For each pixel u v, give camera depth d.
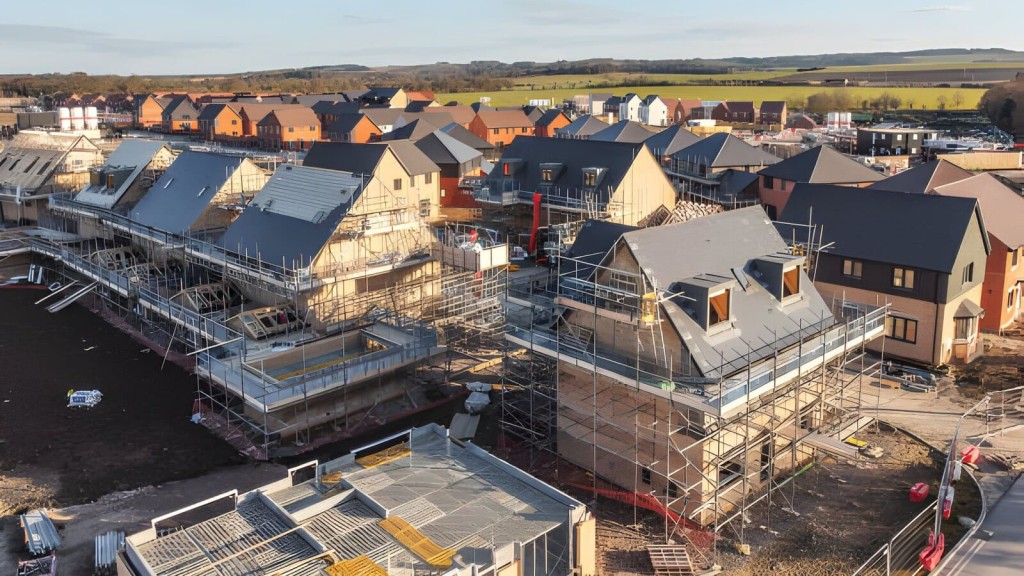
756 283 32.97
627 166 62.47
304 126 138.25
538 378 38.09
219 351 41.31
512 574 23.23
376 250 46.59
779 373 29.67
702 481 28.39
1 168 78.19
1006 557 26.64
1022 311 53.19
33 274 64.38
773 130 162.50
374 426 38.34
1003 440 35.34
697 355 28.77
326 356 41.69
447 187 91.00
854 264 45.66
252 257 46.50
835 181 67.12
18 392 42.16
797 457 33.88
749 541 28.69
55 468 34.06
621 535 29.23
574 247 34.03
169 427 38.16
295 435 36.97
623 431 31.45
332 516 25.34
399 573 22.16
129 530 29.16
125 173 64.56
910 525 28.19
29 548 27.83
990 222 49.28
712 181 78.50
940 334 43.00
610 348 31.42
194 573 22.22
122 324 53.44
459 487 27.59
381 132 130.75
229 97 191.38
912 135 116.62
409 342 41.19
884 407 39.19
